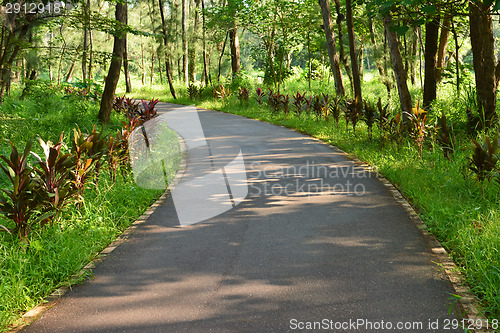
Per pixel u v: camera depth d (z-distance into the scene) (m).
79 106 16.34
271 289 3.76
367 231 5.10
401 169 7.62
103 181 7.00
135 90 39.94
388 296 3.58
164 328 3.23
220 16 25.31
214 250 4.68
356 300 3.53
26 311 3.59
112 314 3.46
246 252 4.59
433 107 11.02
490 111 9.15
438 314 3.29
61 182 5.29
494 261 3.96
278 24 24.23
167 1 34.41
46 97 19.03
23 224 4.84
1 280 3.91
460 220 5.02
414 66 20.77
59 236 4.84
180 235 5.18
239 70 28.70
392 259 4.30
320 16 22.30
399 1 7.61
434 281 3.81
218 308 3.48
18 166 4.90
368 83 29.33
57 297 3.81
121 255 4.67
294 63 57.34
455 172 6.68
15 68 14.88
